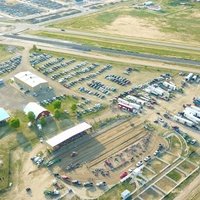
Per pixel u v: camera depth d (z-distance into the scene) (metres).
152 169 132.25
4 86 192.38
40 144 146.00
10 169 133.38
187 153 139.50
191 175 128.75
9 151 142.50
